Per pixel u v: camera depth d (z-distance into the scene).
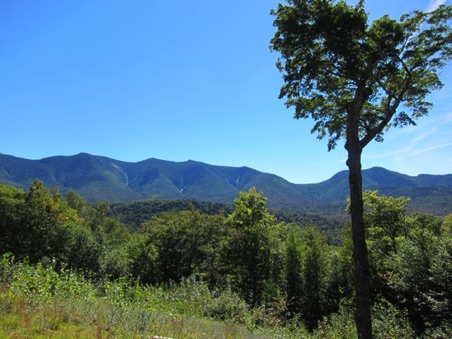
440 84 12.69
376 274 25.61
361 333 9.61
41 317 6.50
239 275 33.06
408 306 19.91
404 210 31.98
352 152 11.04
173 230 38.19
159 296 13.20
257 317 15.04
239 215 37.38
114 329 6.64
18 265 9.88
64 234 37.44
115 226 71.06
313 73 11.48
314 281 36.31
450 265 16.47
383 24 10.84
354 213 10.57
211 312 13.88
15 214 37.56
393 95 12.17
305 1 10.88
